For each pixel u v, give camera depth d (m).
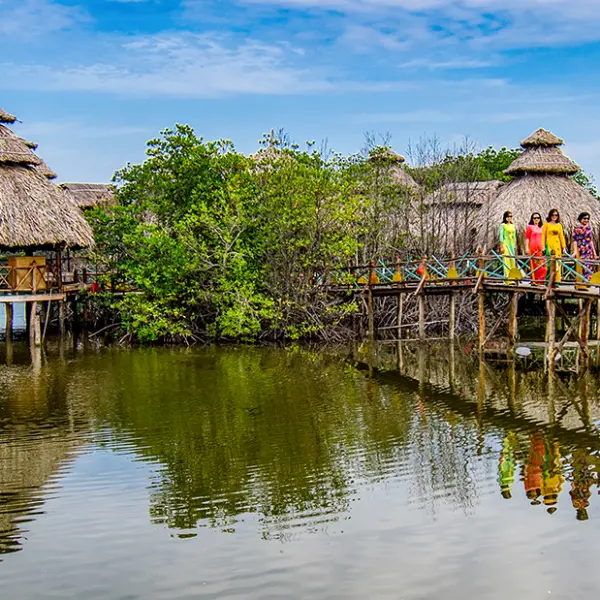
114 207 28.66
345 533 10.06
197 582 8.89
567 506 10.83
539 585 8.73
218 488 11.66
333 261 27.70
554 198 30.48
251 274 25.98
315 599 8.49
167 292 25.83
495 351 23.17
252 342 26.02
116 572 9.15
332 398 17.25
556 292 19.02
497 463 12.65
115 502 11.18
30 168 25.84
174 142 28.39
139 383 18.95
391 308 28.44
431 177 33.44
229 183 26.44
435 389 18.11
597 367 20.42
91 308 30.58
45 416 15.77
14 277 24.91
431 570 9.09
